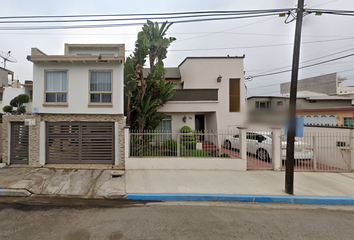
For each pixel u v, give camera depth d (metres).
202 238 3.52
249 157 9.91
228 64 14.27
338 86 29.38
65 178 6.68
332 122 16.78
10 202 4.96
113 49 12.68
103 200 5.24
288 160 5.73
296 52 5.70
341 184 6.57
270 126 8.15
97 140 8.43
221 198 5.40
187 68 14.13
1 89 16.98
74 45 12.16
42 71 8.22
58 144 8.40
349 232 3.89
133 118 10.23
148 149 8.48
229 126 13.89
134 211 4.59
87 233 3.59
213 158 7.95
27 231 3.62
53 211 4.49
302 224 4.17
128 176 7.02
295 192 5.80
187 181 6.57
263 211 4.78
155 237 3.51
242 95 14.16
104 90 8.44
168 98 10.80
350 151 8.05
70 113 8.27
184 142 9.87
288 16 6.33
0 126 8.76
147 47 9.85
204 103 12.12
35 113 8.19
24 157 8.28
